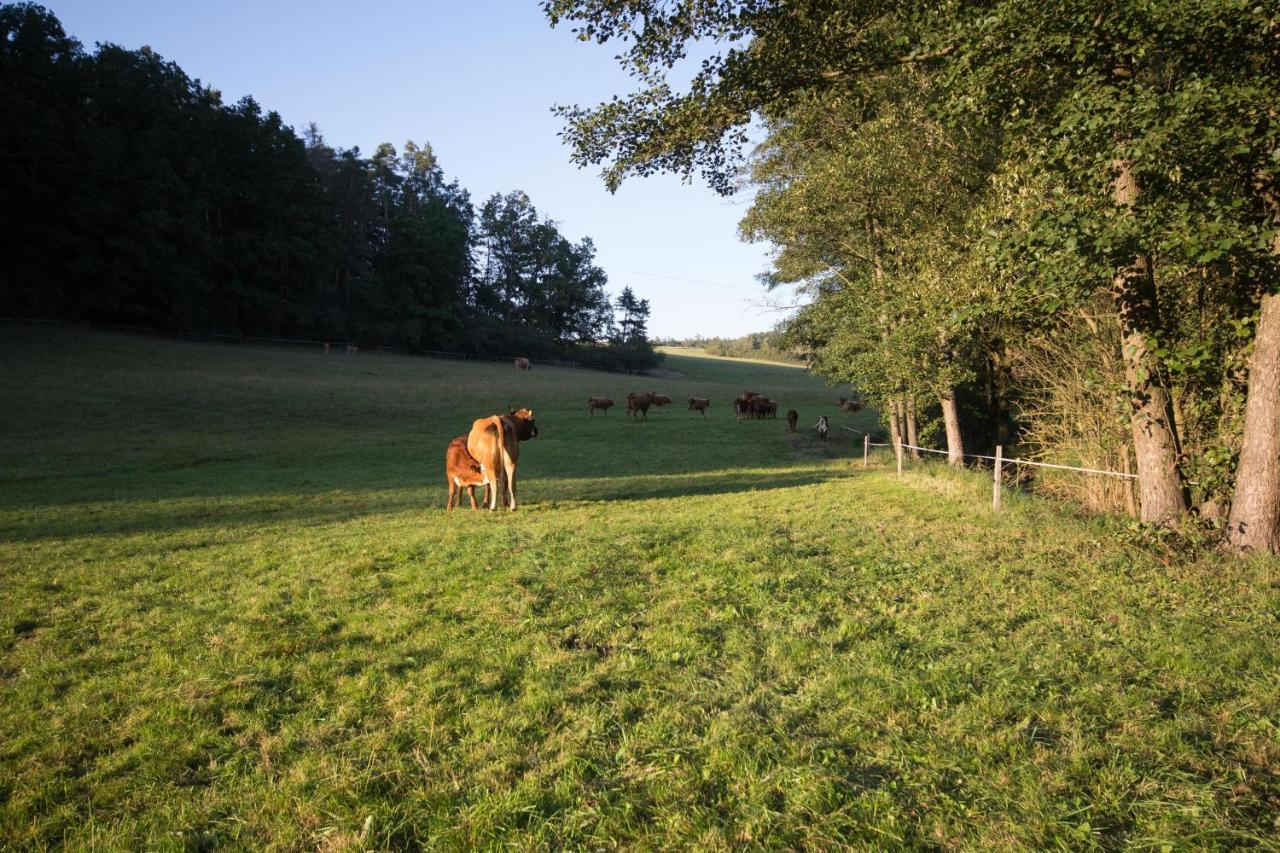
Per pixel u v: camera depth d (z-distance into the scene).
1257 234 6.96
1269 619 5.98
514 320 111.00
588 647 5.75
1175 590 6.89
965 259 15.06
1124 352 9.38
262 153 72.50
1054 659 5.16
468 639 5.95
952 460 18.50
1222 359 9.00
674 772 3.84
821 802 3.50
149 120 64.31
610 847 3.29
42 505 16.38
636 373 102.25
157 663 5.67
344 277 86.00
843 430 38.25
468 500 16.44
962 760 3.84
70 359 40.91
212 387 39.41
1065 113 8.10
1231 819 3.31
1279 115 7.06
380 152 111.00
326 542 10.61
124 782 4.03
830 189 17.75
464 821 3.49
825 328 23.41
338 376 50.16
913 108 15.81
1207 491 9.10
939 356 17.19
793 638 5.71
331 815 3.61
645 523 11.12
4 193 49.72
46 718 4.83
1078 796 3.50
